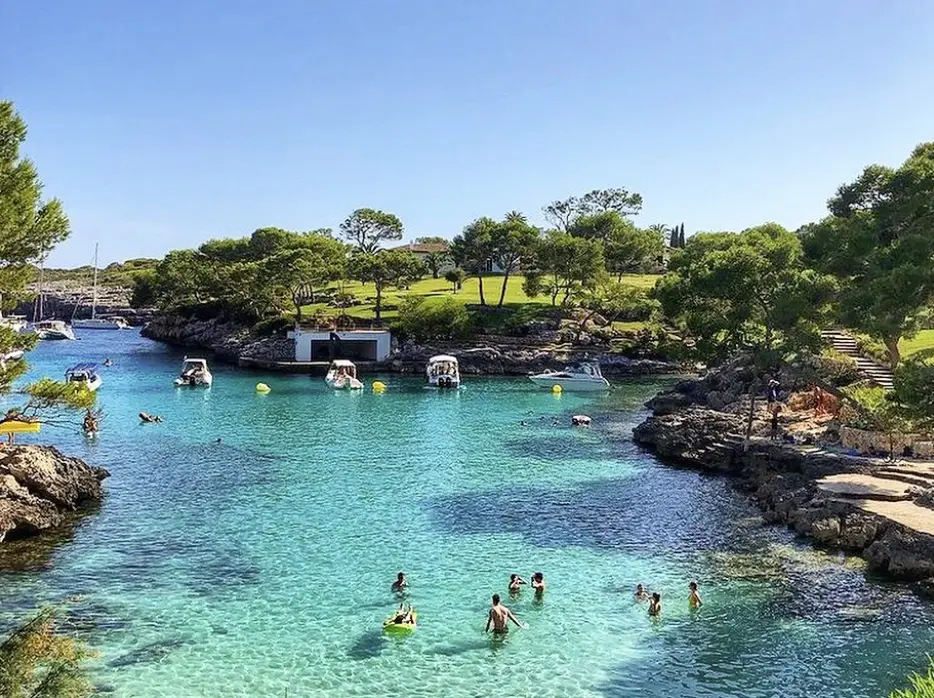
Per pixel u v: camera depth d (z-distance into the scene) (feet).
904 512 121.49
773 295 180.65
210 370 377.71
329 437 216.33
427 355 376.48
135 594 104.83
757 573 112.98
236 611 99.76
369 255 434.71
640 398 301.02
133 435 216.33
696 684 82.07
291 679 82.43
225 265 519.19
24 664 47.21
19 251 106.93
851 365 219.00
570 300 455.63
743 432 185.78
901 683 81.46
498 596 99.40
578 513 144.36
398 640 92.07
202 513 142.20
